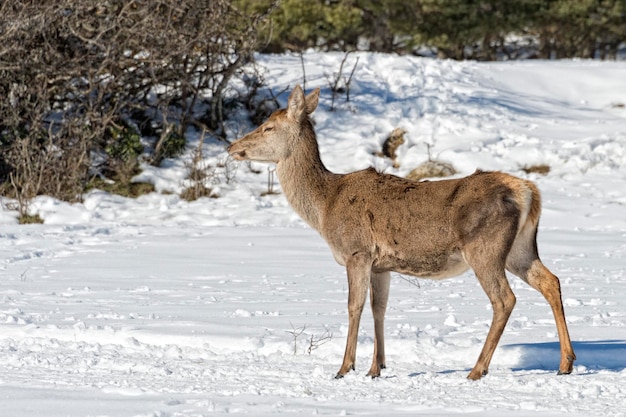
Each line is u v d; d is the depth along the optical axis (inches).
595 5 5876.0
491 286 1077.8
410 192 1123.9
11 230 2598.4
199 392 973.8
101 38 3292.3
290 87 3961.6
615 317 1390.3
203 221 2874.0
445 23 5580.7
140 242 2396.7
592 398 939.3
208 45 3437.5
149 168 3299.7
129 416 858.8
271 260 2089.1
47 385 1004.6
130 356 1189.1
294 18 5108.3
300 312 1461.6
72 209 2979.8
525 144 3417.8
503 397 950.4
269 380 1045.8
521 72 4431.6
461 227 1086.4
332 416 859.4
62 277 1863.9
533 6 5723.4
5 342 1275.8
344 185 1168.8
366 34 6097.4
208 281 1806.1
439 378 1054.4
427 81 4168.3
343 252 1143.0
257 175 3331.7
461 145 3435.0
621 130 3565.5
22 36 3201.3
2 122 3211.1
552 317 1393.9
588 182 3120.1
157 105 3449.8
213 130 3597.4
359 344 1236.5
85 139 3186.5
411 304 1534.2
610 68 4544.8
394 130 3572.8
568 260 2022.6
